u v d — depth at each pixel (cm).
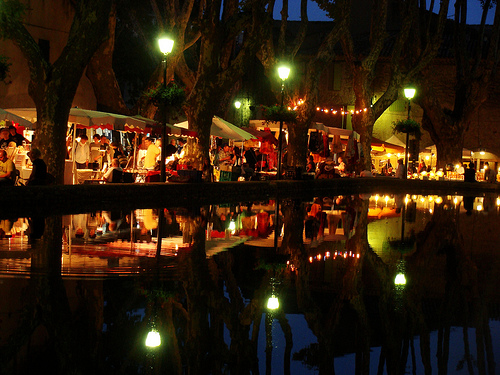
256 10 2223
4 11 1617
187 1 2923
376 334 463
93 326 470
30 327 459
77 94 3009
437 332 465
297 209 1762
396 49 3641
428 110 4091
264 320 504
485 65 4069
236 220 1393
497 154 4991
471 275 724
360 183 3123
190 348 424
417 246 1000
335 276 712
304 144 3052
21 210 1345
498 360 396
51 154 1692
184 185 1930
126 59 3628
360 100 3569
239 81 3475
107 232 1092
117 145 2278
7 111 1973
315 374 370
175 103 1970
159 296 581
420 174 4322
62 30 3002
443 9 3747
